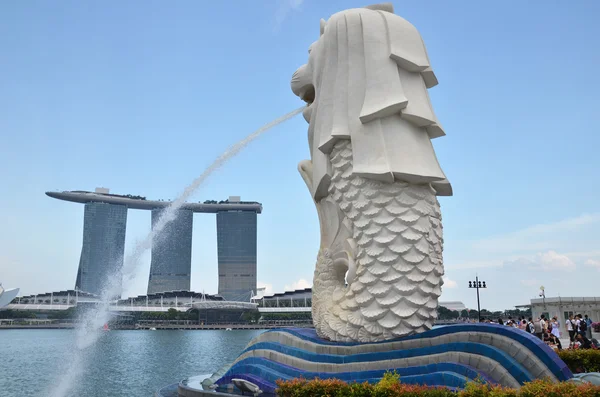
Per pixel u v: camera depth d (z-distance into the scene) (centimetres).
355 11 1182
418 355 923
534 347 800
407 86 1093
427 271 1011
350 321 1052
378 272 1016
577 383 745
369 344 989
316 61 1233
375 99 1066
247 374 1208
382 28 1120
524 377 788
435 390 739
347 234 1147
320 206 1266
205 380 1379
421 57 1116
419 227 1022
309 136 1282
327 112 1163
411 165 1028
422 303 1001
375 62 1092
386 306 1002
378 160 1038
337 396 816
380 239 1023
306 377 1023
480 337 859
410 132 1070
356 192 1070
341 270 1195
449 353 882
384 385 786
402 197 1033
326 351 1048
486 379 797
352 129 1091
